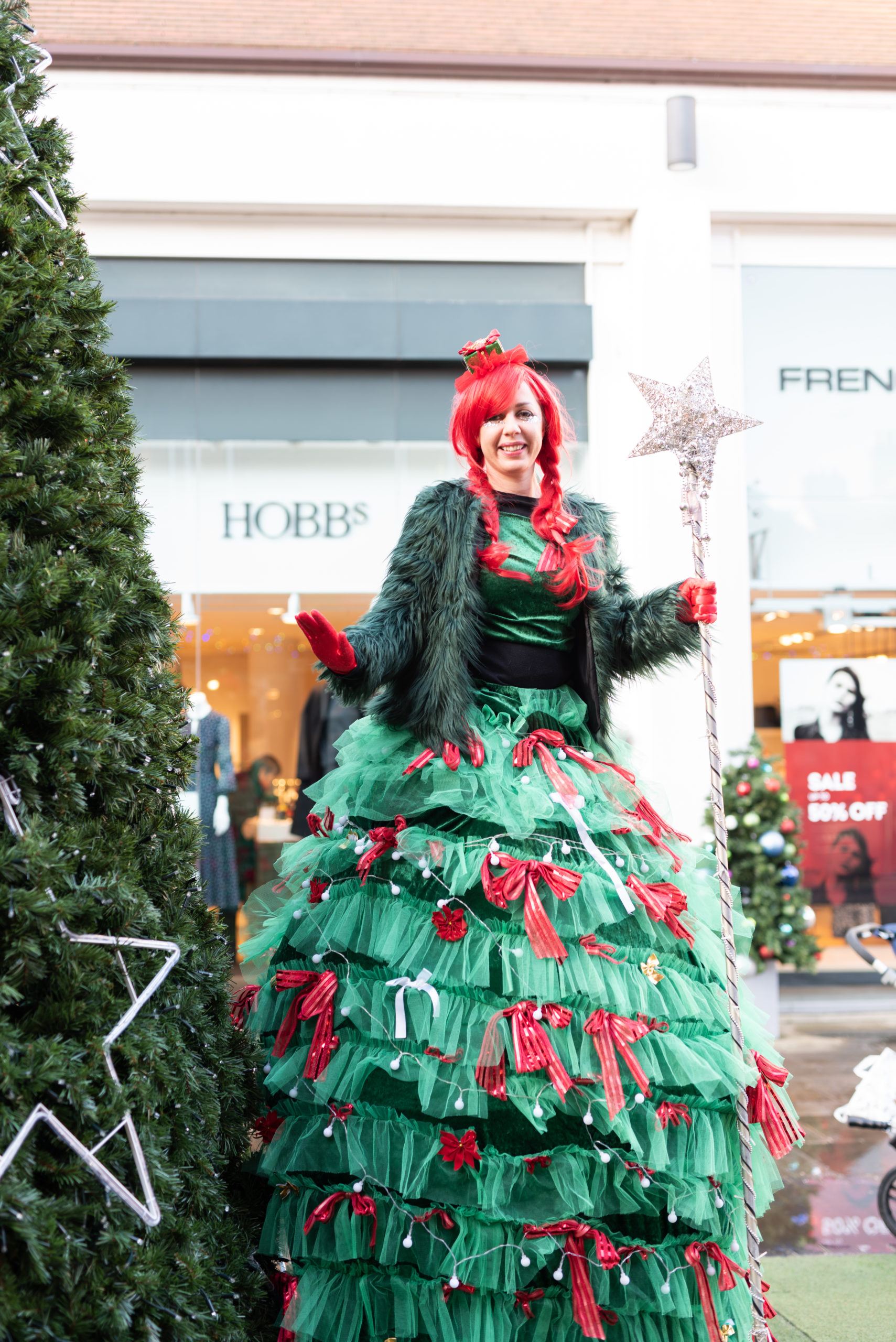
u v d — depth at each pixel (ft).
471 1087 6.79
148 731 6.73
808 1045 22.47
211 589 26.00
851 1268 11.57
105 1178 5.24
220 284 26.22
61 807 5.77
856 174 26.86
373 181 25.89
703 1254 7.19
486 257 26.81
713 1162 7.14
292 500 26.35
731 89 26.58
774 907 21.13
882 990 25.93
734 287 27.27
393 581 8.20
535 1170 6.79
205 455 26.17
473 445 8.79
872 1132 16.65
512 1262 6.64
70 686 5.62
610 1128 6.76
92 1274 5.29
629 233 27.02
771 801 21.18
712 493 26.53
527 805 7.67
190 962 6.91
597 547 8.84
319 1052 7.25
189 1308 5.72
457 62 25.79
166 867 6.86
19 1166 5.06
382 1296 6.88
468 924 7.30
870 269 27.68
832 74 26.50
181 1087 6.29
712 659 8.25
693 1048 7.43
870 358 27.61
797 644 27.02
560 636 8.59
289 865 8.64
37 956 5.35
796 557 27.20
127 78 25.38
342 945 7.53
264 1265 7.47
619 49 26.71
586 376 27.07
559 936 7.22
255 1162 7.54
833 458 27.43
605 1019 7.05
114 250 25.88
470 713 8.11
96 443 6.55
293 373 26.40
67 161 6.94
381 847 7.75
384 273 26.63
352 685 7.72
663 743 25.59
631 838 8.13
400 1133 6.95
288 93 25.71
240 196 25.61
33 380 6.05
